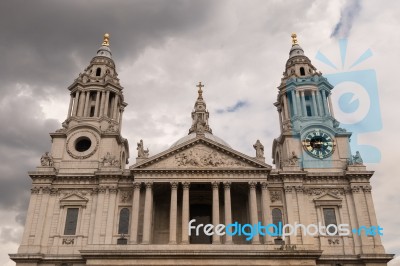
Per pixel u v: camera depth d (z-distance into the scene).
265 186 63.75
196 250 53.84
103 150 69.94
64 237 61.97
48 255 59.50
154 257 53.75
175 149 65.56
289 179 65.62
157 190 66.94
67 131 71.00
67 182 66.19
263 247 55.22
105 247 55.47
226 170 64.19
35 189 65.06
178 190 66.94
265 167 64.31
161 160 65.19
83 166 68.19
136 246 55.25
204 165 64.69
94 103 77.56
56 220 63.53
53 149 69.94
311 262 53.56
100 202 63.66
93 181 66.31
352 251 61.09
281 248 55.00
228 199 62.50
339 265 59.31
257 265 53.28
